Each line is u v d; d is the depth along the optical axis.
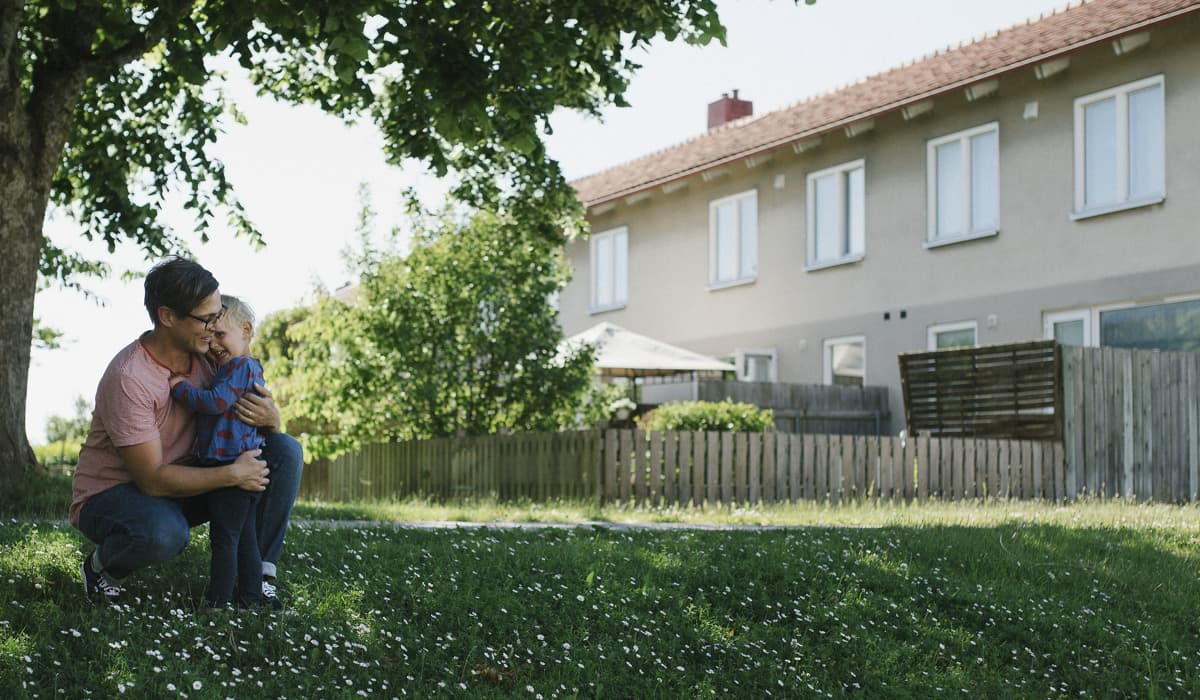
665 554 7.29
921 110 20.05
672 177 24.66
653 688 4.99
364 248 16.41
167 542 4.64
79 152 13.76
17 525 7.17
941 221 20.02
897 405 20.58
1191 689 5.99
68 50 10.38
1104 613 7.20
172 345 4.66
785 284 22.89
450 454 15.55
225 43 9.10
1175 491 15.23
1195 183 16.17
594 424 17.14
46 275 16.77
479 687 4.65
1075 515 11.44
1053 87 18.16
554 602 5.96
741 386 20.20
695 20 10.54
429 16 10.03
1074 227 17.77
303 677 4.34
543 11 10.72
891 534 8.87
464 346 16.25
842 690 5.41
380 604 5.45
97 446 4.70
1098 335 17.44
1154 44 16.72
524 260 16.25
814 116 22.58
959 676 5.81
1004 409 15.07
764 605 6.44
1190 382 15.47
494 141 14.41
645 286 26.45
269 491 5.10
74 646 4.29
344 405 16.48
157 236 14.21
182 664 4.22
